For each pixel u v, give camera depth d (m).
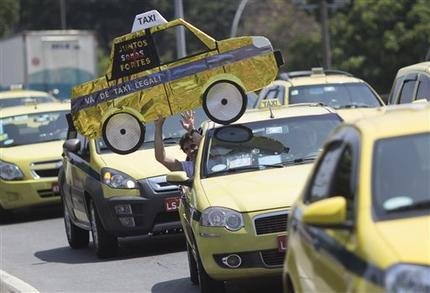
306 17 122.06
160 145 21.02
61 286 20.33
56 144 33.41
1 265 23.95
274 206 16.11
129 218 22.62
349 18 82.94
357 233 9.48
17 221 33.34
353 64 80.88
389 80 80.69
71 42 67.81
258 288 18.27
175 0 47.34
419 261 8.70
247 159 18.19
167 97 20.89
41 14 152.62
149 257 23.19
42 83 67.12
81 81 68.19
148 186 22.56
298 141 18.56
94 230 23.59
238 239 16.05
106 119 21.11
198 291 18.66
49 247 26.67
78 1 150.62
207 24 135.12
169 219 22.77
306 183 12.02
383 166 10.12
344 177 10.57
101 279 20.83
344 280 9.54
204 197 16.83
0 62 71.06
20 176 32.41
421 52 79.19
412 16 79.25
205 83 20.59
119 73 21.22
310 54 94.00
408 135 10.40
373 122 10.79
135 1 149.25
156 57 21.00
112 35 149.75
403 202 9.77
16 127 34.22
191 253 19.00
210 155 18.38
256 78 20.58
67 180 25.52
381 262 8.86
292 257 11.70
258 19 127.56
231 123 19.23
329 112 19.34
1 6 140.38
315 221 9.86
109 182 22.75
